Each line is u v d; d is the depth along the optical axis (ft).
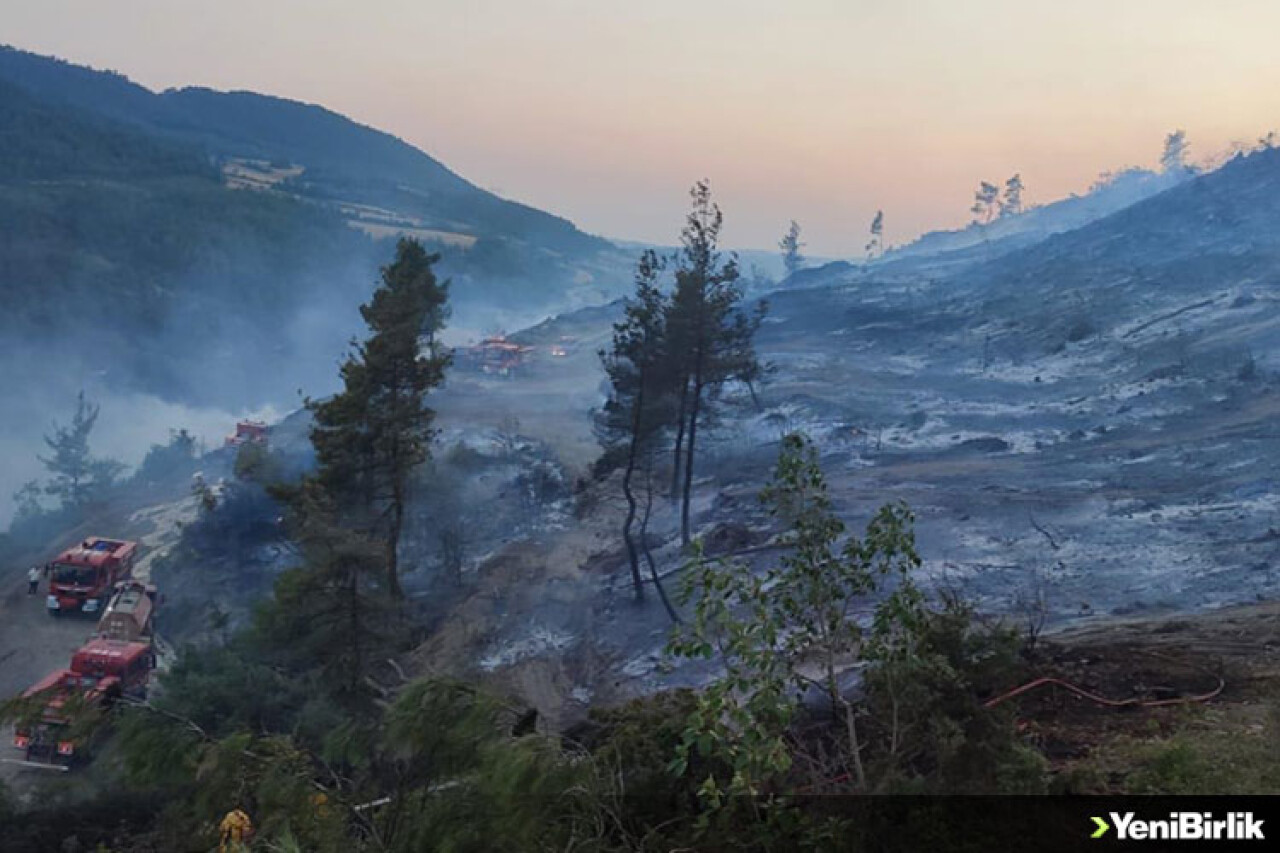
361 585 74.59
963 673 24.29
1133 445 111.14
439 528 121.29
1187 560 69.72
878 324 251.80
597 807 19.81
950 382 178.40
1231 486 86.33
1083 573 70.90
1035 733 30.63
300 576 70.03
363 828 20.97
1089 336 186.80
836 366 201.46
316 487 83.46
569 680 79.00
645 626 85.97
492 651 86.84
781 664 22.26
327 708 61.16
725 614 21.04
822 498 24.81
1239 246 226.38
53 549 165.89
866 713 28.27
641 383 98.22
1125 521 81.46
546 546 117.39
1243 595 60.90
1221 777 23.39
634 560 92.89
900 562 25.49
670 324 100.63
